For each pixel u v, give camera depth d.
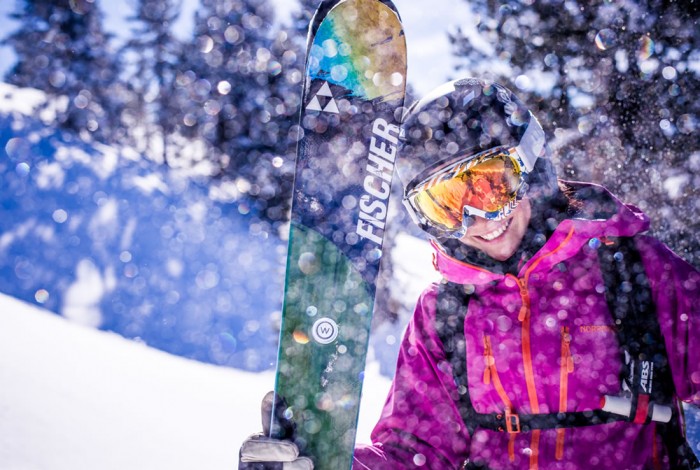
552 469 1.81
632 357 1.77
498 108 1.93
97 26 16.50
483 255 1.96
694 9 7.87
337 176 2.09
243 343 8.35
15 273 7.94
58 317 7.30
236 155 14.66
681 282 1.75
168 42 16.00
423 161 1.94
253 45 15.47
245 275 9.97
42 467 3.67
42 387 4.94
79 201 9.81
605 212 1.86
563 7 8.49
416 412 1.97
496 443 1.89
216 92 15.03
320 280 2.01
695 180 7.56
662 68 7.88
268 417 1.84
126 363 6.39
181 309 8.49
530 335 1.85
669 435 1.79
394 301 10.30
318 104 2.12
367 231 2.06
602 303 1.82
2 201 9.20
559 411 1.82
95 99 16.22
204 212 11.51
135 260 9.05
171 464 4.25
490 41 8.95
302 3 15.02
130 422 4.81
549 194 1.94
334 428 1.92
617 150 7.98
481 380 1.89
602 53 8.22
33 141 10.84
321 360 1.96
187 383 6.36
